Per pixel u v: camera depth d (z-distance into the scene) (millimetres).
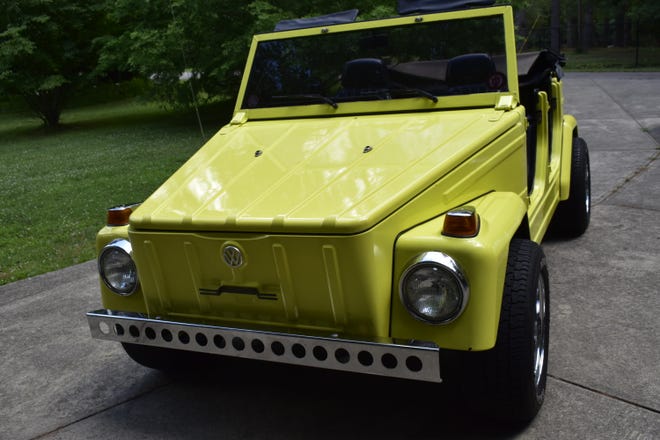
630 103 14312
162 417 3486
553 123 5500
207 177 3398
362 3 14672
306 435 3186
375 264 2662
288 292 2814
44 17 19438
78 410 3650
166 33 15852
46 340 4656
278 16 14125
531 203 4215
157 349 3674
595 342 3809
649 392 3252
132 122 21172
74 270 6277
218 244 2879
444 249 2633
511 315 2812
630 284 4613
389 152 3287
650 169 8133
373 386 3617
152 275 3104
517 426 3090
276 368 3953
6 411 3709
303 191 3027
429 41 3928
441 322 2629
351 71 4031
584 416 3105
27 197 10047
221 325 2986
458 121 3549
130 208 3396
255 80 4316
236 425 3336
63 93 21312
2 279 6227
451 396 3426
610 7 34625
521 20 19031
